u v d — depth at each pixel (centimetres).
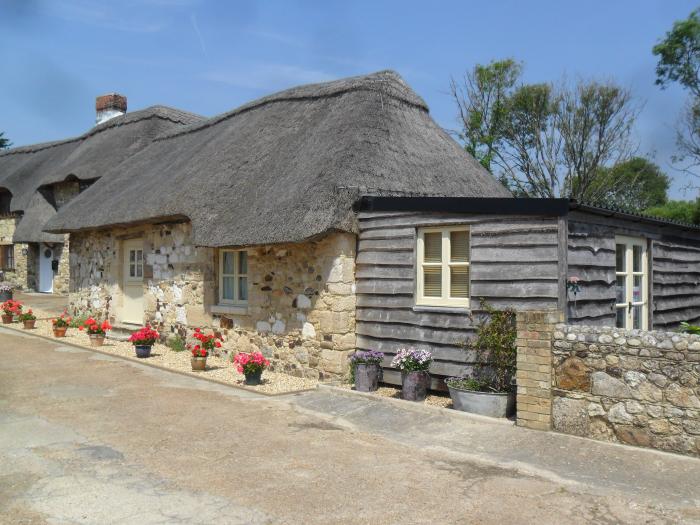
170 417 689
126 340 1265
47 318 1614
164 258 1219
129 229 1348
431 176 998
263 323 970
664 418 548
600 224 782
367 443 604
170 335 1195
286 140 1087
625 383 569
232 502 452
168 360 1056
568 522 422
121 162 1714
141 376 917
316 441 608
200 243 973
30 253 2391
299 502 454
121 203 1298
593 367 588
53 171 2153
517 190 2550
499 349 702
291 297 923
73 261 1600
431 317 791
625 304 858
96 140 2083
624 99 2470
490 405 675
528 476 510
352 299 870
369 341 856
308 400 771
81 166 1922
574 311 709
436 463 543
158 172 1359
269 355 956
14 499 451
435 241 809
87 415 690
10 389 814
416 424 663
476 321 746
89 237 1524
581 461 535
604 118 2470
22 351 1119
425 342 795
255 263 984
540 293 698
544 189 2528
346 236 863
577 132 2478
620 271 860
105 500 451
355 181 866
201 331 1105
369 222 863
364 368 807
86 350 1146
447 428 644
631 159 2581
